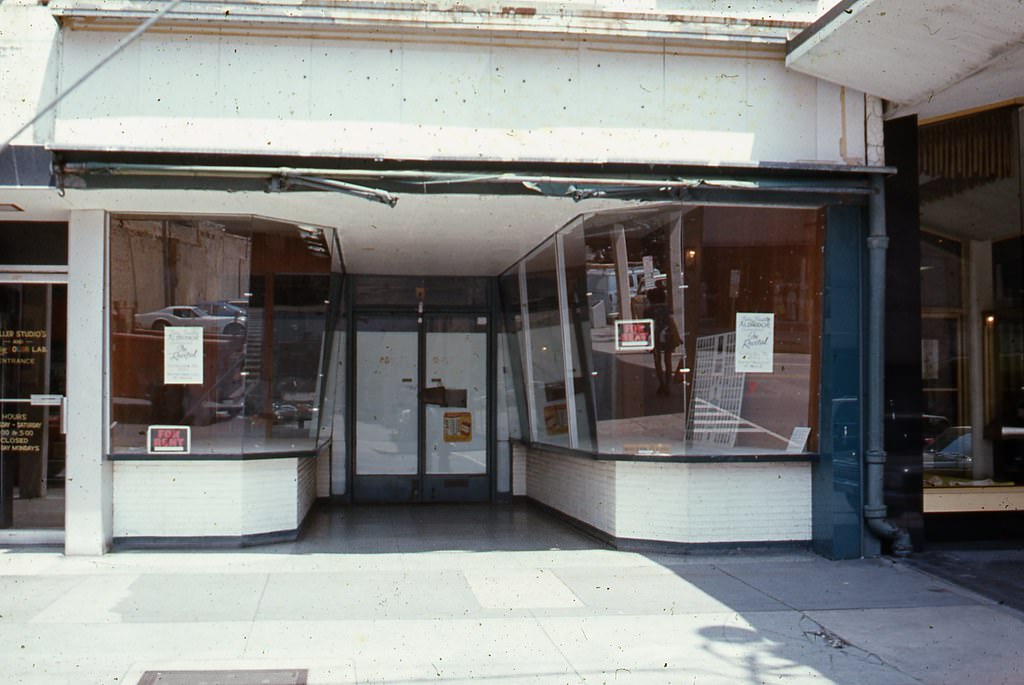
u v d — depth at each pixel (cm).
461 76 834
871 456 885
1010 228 986
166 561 853
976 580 811
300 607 709
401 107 827
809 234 916
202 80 809
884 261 889
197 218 906
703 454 901
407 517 1148
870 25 755
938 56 791
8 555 868
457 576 814
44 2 800
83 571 810
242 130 811
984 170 984
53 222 909
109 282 884
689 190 855
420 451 1273
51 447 909
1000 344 982
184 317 902
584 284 933
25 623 657
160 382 895
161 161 796
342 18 805
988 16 711
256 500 921
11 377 908
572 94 846
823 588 781
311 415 1003
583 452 959
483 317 1293
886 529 881
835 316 895
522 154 836
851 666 586
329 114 818
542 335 1105
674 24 841
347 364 1267
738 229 914
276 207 864
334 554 902
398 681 552
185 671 560
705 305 916
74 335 869
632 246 920
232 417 907
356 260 1165
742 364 917
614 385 929
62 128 797
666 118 859
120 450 884
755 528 905
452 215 903
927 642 636
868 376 894
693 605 726
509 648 616
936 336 975
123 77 804
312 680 550
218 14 794
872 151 889
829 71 856
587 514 1016
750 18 850
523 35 838
